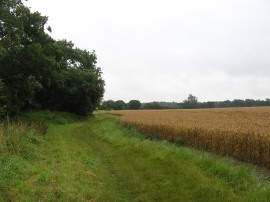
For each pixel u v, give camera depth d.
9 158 11.00
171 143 21.41
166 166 12.02
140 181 10.26
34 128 20.56
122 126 36.66
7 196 8.07
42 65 27.05
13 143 13.27
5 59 24.64
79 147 17.75
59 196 8.38
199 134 18.38
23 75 27.27
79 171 11.09
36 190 8.62
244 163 14.16
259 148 13.53
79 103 53.59
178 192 9.05
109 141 20.55
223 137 16.11
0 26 24.31
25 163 11.20
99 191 9.04
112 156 14.80
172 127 21.89
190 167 11.45
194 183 9.64
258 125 21.25
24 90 28.38
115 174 11.38
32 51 25.33
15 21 24.39
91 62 59.19
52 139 20.27
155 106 158.75
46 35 28.89
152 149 15.60
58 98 48.62
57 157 13.84
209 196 8.51
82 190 8.93
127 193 9.18
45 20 28.27
